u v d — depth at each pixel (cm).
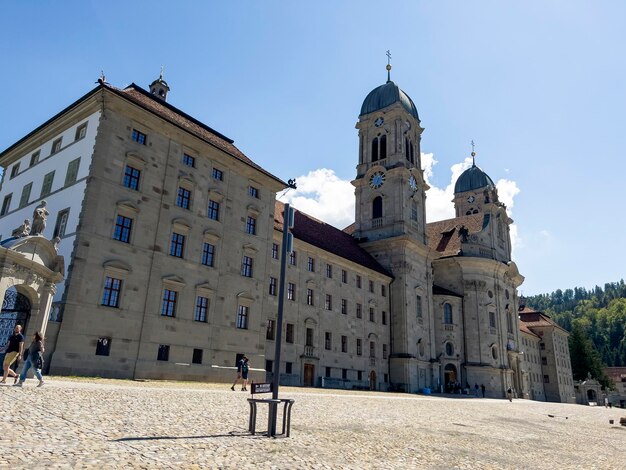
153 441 1302
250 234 4756
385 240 7731
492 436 2373
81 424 1412
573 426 3600
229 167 4669
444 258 8756
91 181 3541
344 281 6625
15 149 4700
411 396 5388
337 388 5725
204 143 4381
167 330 3822
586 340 14800
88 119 3888
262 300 4728
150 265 3797
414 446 1778
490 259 8681
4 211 4575
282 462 1231
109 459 1055
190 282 4069
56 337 3170
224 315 4312
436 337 8169
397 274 7594
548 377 12469
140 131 3962
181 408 2000
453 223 9956
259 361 4553
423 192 8731
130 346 3550
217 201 4500
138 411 1781
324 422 2148
